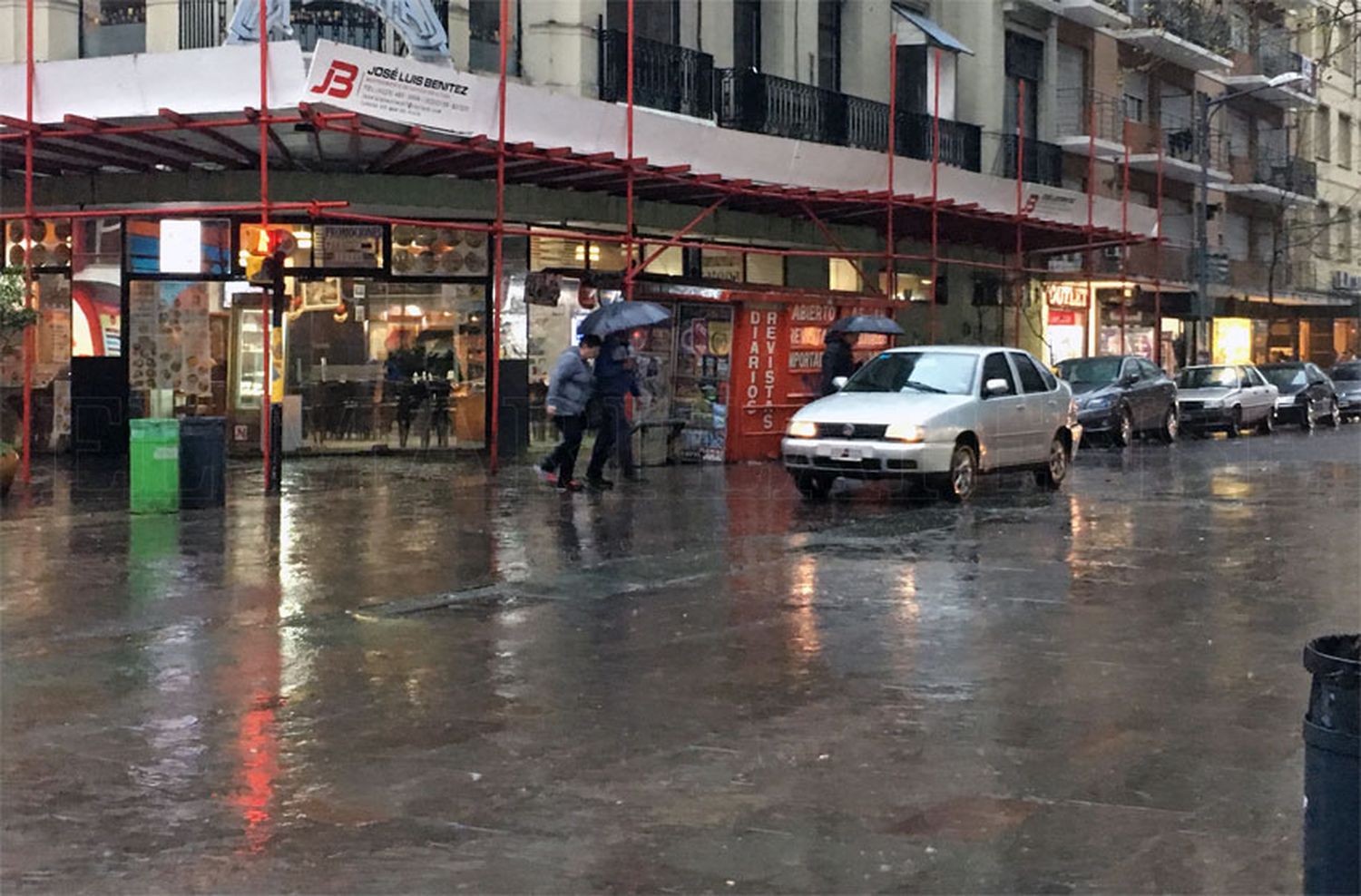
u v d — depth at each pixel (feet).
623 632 31.32
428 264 73.46
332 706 25.17
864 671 27.53
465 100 58.13
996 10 111.96
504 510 52.75
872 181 79.61
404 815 19.29
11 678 27.20
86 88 56.39
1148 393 94.43
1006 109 115.44
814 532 47.03
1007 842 18.06
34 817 19.30
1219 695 25.63
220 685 26.68
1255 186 149.69
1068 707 24.76
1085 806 19.47
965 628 31.50
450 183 71.67
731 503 55.42
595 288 74.33
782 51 91.15
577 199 75.77
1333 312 155.84
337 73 53.01
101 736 23.29
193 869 17.35
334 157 66.03
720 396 72.74
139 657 28.89
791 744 22.61
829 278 93.66
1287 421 117.50
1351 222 179.63
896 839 18.22
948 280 104.78
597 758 21.90
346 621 32.48
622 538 45.62
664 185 72.02
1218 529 48.16
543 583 37.29
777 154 72.79
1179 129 135.33
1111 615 33.01
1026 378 60.75
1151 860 17.42
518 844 18.13
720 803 19.67
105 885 16.84
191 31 69.41
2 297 55.52
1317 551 42.86
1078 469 73.82
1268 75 140.46
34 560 40.57
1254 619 32.50
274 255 55.26
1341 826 12.79
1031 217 91.97
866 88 98.37
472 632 31.32
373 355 74.13
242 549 42.80
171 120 55.21
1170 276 128.98
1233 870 17.07
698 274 84.07
